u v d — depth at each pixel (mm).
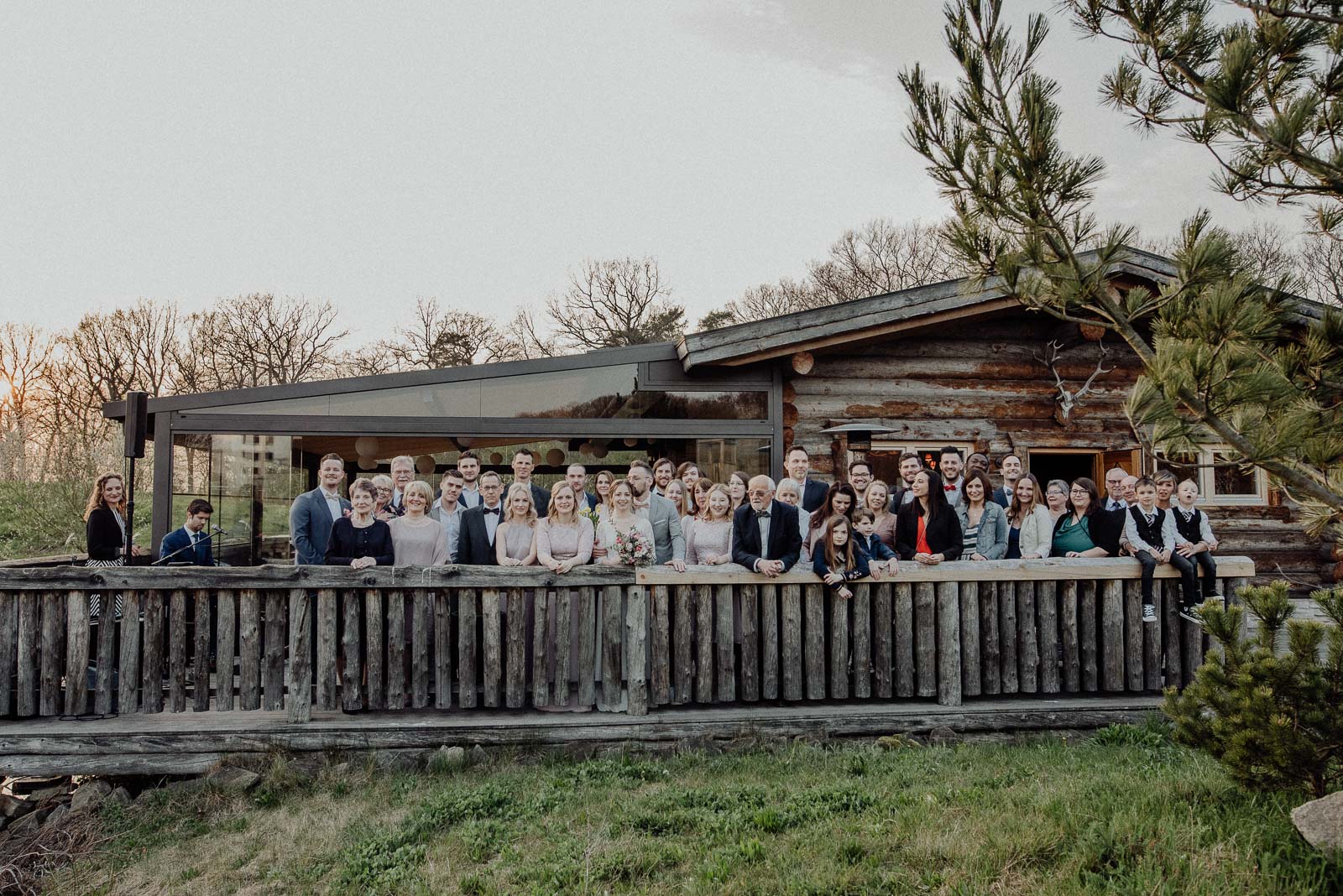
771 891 3660
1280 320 3770
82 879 4383
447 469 10156
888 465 10211
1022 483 6504
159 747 5352
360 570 5488
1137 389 3568
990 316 10141
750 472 9852
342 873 4129
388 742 5473
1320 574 10625
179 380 38750
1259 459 3496
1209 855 3510
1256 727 3666
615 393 9805
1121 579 5938
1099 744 5543
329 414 9539
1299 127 3576
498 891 3822
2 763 5285
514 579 5566
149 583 5406
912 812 4254
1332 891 3203
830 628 5844
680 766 5328
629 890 3775
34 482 16734
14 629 5473
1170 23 3848
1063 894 3336
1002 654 5918
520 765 5438
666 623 5684
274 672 5465
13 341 37750
